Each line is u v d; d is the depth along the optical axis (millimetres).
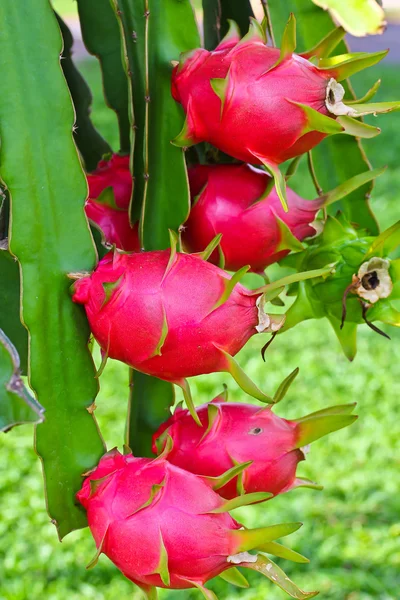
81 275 1230
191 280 1188
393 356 5316
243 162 1288
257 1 1459
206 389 4957
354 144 1392
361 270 1267
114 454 1234
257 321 1195
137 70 1301
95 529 1201
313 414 1249
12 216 1223
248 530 1184
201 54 1242
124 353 1196
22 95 1232
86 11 1404
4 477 4336
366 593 3566
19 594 3562
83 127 1476
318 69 1208
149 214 1287
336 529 3943
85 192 1245
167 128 1276
